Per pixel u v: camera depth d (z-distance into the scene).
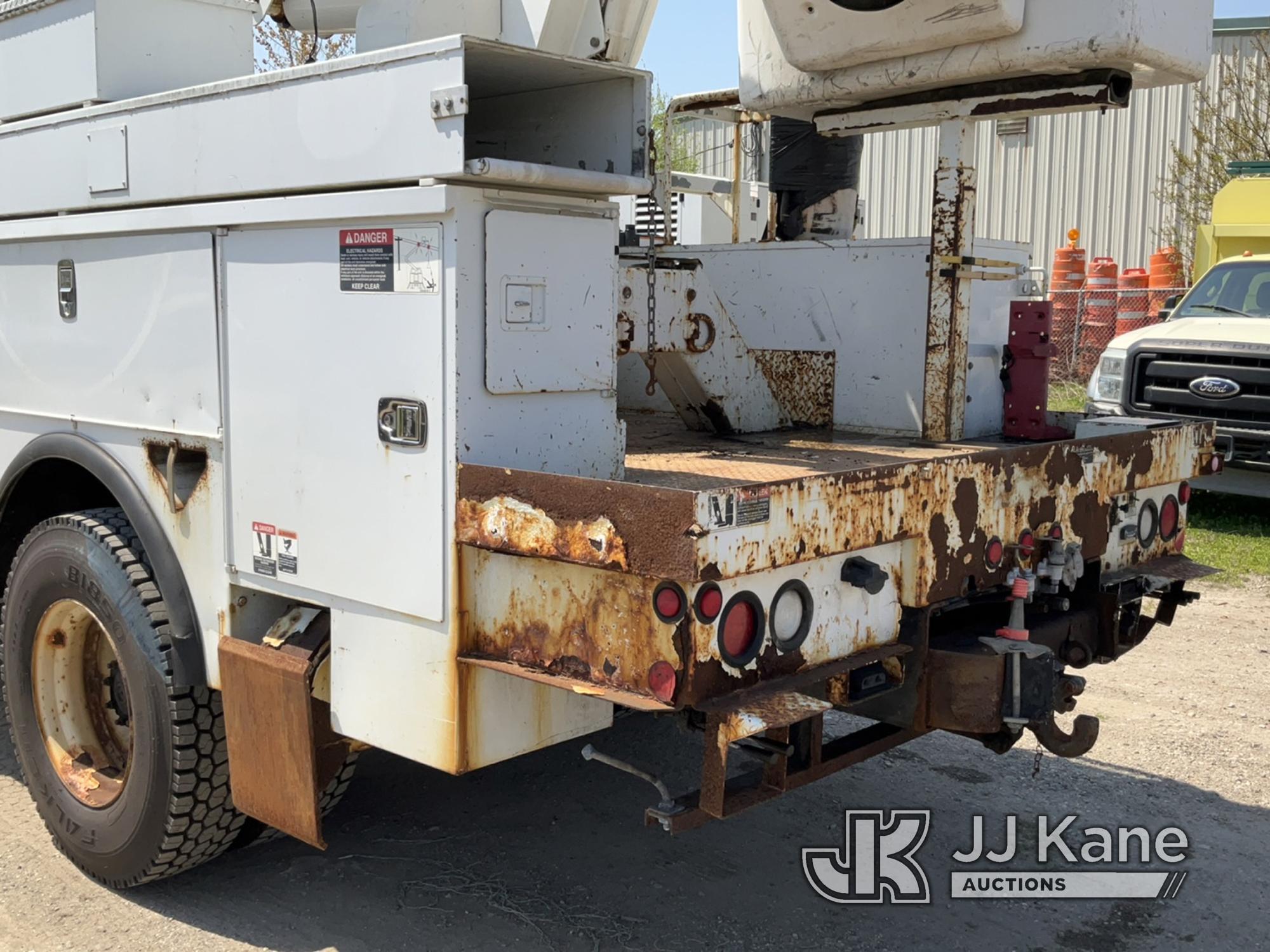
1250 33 19.38
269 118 2.71
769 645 2.44
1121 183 20.95
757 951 3.12
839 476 2.48
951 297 3.89
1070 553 3.17
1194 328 8.98
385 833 3.79
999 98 3.72
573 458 2.68
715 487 2.58
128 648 3.16
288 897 3.37
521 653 2.46
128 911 3.29
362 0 3.92
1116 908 3.38
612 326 2.73
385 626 2.62
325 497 2.70
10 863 3.58
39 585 3.43
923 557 2.78
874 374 4.18
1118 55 3.37
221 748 3.17
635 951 3.10
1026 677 2.81
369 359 2.57
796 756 2.70
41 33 3.54
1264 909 3.39
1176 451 3.72
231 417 2.90
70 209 3.32
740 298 4.55
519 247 2.50
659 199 5.14
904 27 3.60
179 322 3.01
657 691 2.25
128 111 3.08
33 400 3.53
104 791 3.44
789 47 3.89
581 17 3.70
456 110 2.30
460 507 2.44
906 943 3.17
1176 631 6.23
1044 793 4.18
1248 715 4.96
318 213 2.60
